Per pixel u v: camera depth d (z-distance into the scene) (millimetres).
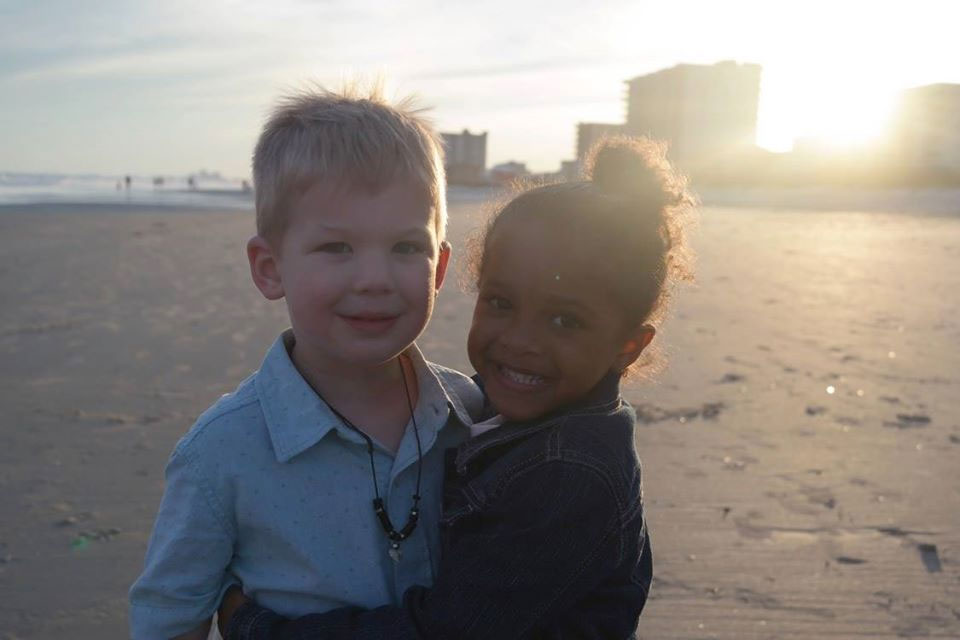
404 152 1412
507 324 1467
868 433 4895
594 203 1427
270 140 1454
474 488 1435
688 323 8555
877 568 3262
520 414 1469
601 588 1454
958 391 5887
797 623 2871
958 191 64812
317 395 1458
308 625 1365
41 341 7461
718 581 3145
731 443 4695
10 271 12969
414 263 1436
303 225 1399
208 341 7453
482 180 100500
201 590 1428
